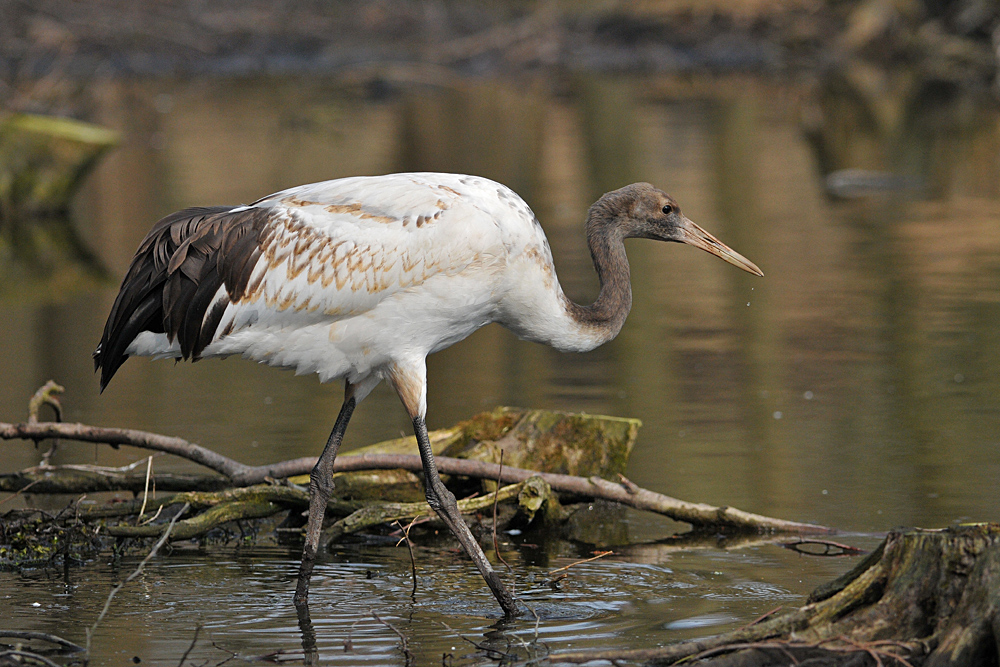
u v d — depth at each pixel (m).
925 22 46.22
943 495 10.61
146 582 9.43
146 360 16.17
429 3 48.28
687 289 19.44
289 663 7.80
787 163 30.64
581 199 25.97
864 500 10.59
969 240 22.03
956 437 12.16
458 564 9.89
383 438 12.48
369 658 7.88
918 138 34.28
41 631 8.35
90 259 22.34
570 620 8.54
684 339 16.41
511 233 9.44
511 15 48.53
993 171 29.41
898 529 7.53
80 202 27.47
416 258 9.17
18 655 7.61
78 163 26.44
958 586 7.17
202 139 35.22
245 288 9.12
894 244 21.89
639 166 29.95
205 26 45.69
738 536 10.32
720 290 19.27
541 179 28.27
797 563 9.59
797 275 19.84
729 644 7.36
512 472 10.88
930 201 26.08
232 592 9.20
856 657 7.15
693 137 34.41
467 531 9.02
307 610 8.80
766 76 47.34
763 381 14.37
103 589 9.23
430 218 9.20
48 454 12.00
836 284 19.14
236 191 26.80
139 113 39.56
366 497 11.25
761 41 48.31
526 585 9.29
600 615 8.61
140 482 11.20
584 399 13.80
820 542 9.92
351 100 42.50
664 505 10.52
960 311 17.27
